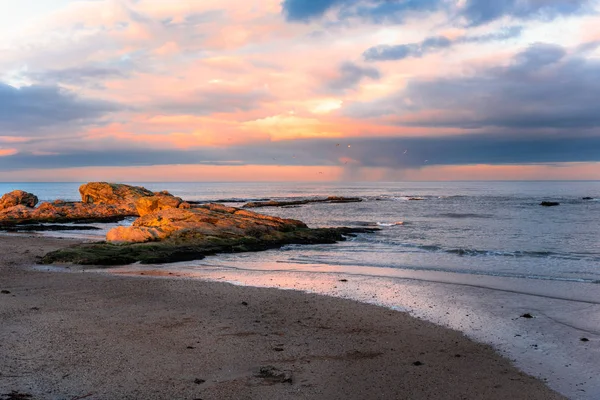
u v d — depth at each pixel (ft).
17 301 56.03
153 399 30.63
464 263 89.04
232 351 39.81
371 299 59.36
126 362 36.88
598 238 130.11
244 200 383.86
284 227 127.34
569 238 130.31
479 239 128.88
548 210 250.78
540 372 36.45
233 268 83.20
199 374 34.91
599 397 32.12
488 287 66.74
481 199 383.04
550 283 69.62
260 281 70.95
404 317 51.06
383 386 33.50
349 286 67.21
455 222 186.09
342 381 34.22
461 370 36.65
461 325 48.39
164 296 59.41
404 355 39.65
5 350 38.91
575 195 439.22
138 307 53.83
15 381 32.76
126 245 98.48
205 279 72.08
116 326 46.29
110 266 84.79
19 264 84.58
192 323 47.73
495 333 45.85
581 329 47.32
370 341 43.06
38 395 30.68
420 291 64.08
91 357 37.81
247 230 116.57
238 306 54.75
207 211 126.11
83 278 71.10
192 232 108.88
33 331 44.21
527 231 149.59
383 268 83.30
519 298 60.18
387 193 550.36
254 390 32.40
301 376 34.94
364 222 189.26
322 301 57.67
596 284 68.90
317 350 40.50
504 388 33.47
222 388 32.55
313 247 111.96
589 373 36.22
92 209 206.59
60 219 190.60
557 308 55.31
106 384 32.76
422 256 98.12
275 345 41.55
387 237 133.69
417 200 374.22
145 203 158.81
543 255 98.99
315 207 291.38
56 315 50.01
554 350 41.27
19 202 216.13
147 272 78.43
